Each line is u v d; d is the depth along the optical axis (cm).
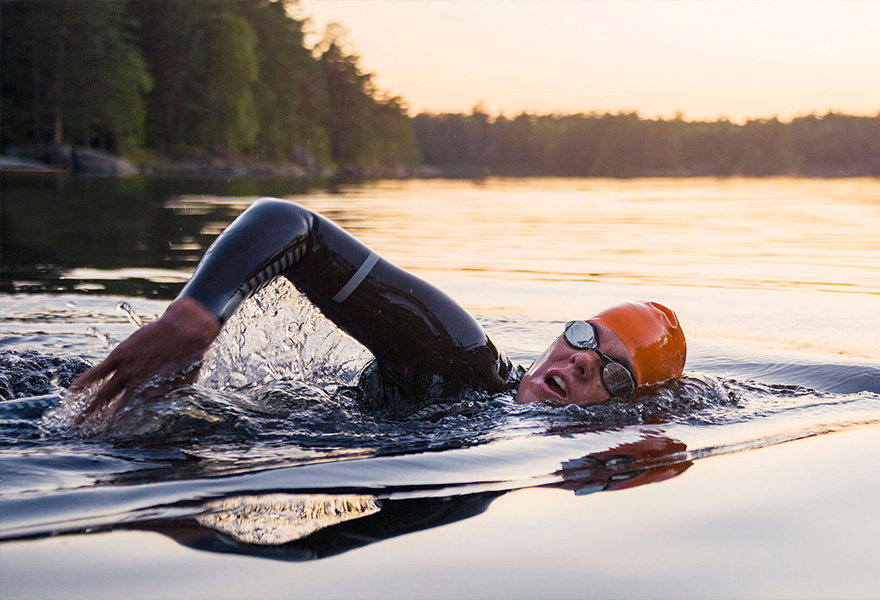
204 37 7150
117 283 665
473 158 17125
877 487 186
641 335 272
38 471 181
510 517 164
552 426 239
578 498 176
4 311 519
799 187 3981
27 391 284
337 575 135
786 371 349
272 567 137
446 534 153
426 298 264
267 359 270
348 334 267
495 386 277
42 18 5259
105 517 155
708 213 1711
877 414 264
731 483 189
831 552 151
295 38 8912
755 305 567
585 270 778
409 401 266
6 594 125
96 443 208
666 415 256
